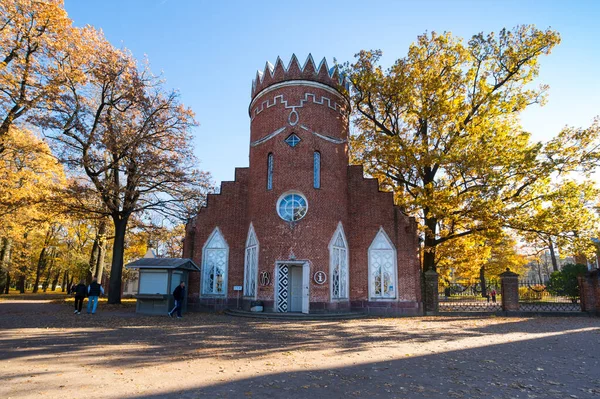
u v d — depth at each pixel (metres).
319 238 20.59
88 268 40.31
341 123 23.27
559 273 28.56
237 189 23.61
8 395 6.13
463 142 21.17
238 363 8.66
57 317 17.72
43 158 28.03
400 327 15.70
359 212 22.58
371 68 24.41
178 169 25.86
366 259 21.94
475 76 24.58
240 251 22.73
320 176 21.61
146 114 25.66
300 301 21.27
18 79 22.03
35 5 21.78
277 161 21.69
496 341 12.29
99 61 24.80
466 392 6.81
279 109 22.39
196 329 14.36
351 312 20.69
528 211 21.03
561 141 20.66
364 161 25.03
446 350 10.62
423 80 23.31
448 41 24.45
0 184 25.97
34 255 48.88
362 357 9.51
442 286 33.66
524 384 7.38
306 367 8.36
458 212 21.67
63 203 24.44
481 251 28.52
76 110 23.86
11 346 10.41
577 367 8.87
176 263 20.67
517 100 23.94
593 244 20.38
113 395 6.24
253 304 20.33
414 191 22.61
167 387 6.73
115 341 11.38
